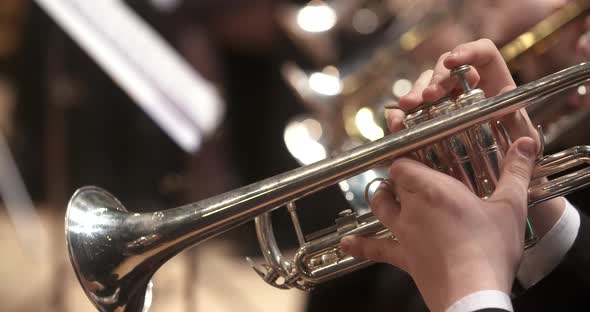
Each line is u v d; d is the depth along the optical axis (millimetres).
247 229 4355
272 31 4387
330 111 2969
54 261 4055
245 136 4496
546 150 1698
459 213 1125
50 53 3904
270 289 4070
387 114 1374
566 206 1439
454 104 1250
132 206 4332
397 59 2850
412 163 1191
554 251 1409
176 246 1394
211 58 4402
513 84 1363
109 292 1407
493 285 1067
